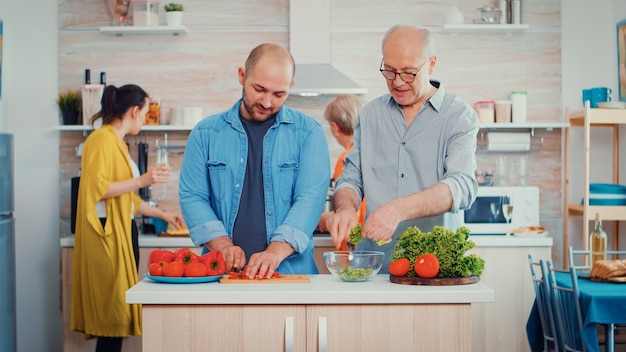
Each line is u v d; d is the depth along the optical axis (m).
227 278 2.55
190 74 5.34
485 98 5.34
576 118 5.15
